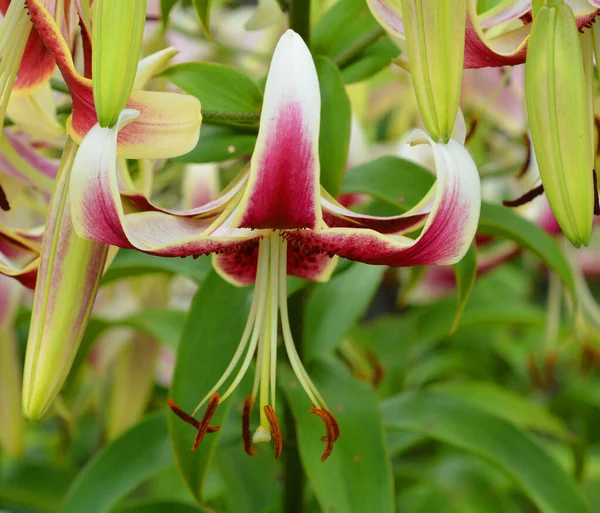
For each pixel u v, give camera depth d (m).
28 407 0.62
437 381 1.35
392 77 1.07
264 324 0.67
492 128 1.04
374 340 1.04
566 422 1.38
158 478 1.03
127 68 0.58
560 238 0.93
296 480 0.81
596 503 1.24
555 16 0.60
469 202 0.60
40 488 1.01
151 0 0.86
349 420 0.74
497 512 1.02
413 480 0.97
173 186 1.00
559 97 0.60
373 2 0.64
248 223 0.60
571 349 1.33
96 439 1.23
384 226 0.63
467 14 0.61
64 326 0.62
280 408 0.85
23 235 0.69
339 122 0.68
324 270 0.68
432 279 1.10
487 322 0.98
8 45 0.65
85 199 0.59
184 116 0.60
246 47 1.08
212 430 0.67
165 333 0.84
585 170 0.60
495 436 0.79
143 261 0.80
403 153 0.92
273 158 0.58
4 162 0.74
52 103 0.72
